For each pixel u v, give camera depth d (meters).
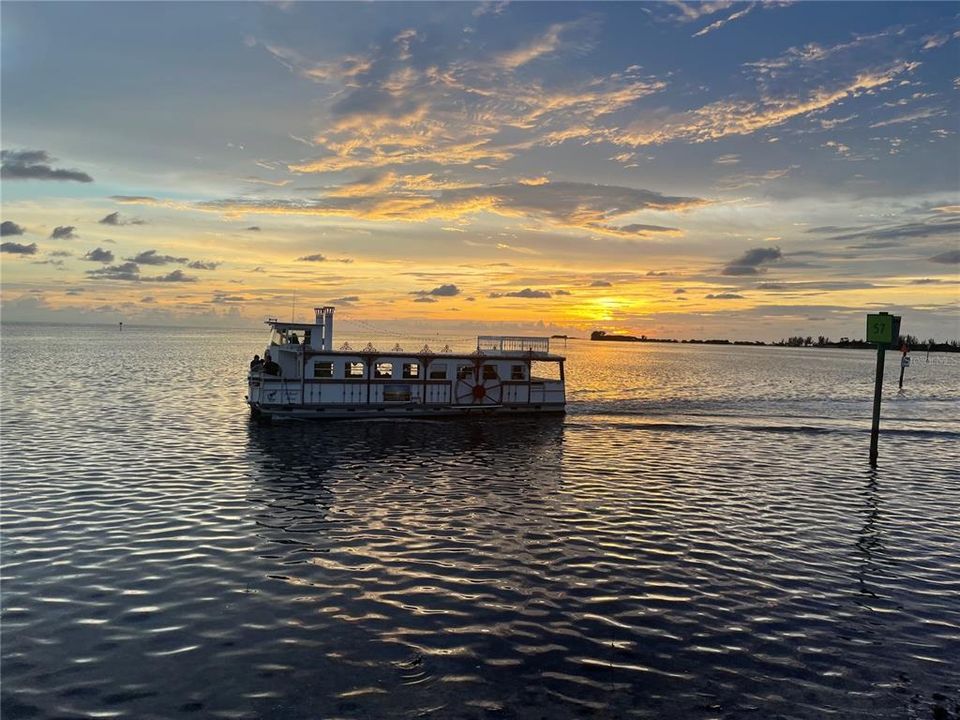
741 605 17.69
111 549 20.98
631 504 27.83
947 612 17.47
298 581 18.78
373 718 12.40
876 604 17.91
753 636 15.92
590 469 34.97
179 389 70.88
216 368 105.19
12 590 17.70
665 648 15.28
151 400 60.19
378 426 48.47
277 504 26.80
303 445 40.22
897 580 19.67
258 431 44.75
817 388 93.06
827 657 14.98
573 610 17.19
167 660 14.34
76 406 54.38
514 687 13.55
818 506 28.08
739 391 86.25
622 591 18.47
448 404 52.47
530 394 55.06
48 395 61.41
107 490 28.12
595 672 14.19
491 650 15.03
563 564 20.45
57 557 20.17
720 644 15.51
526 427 49.75
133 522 23.81
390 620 16.44
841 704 13.14
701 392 83.94
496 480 32.06
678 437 46.06
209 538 22.31
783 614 17.17
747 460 38.12
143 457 35.09
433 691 13.34
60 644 14.91
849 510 27.52
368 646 15.11
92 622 15.99
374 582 18.83
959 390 91.00
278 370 49.78
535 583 18.92
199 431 44.03
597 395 78.19
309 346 52.03
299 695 13.11
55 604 16.92
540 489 30.31
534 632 15.93
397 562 20.44
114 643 15.01
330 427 47.34
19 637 15.18
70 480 29.66
